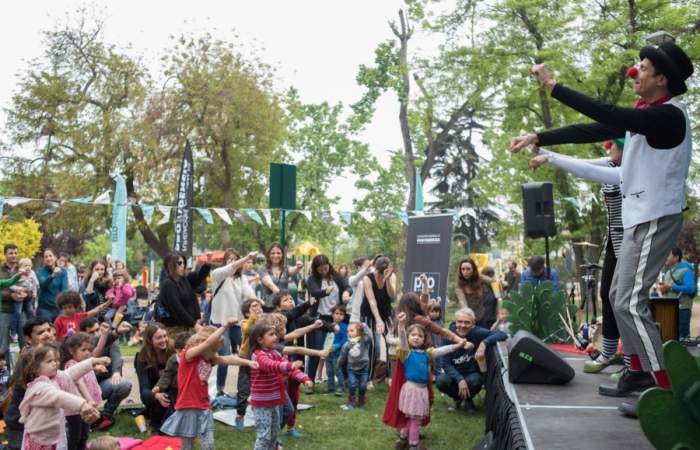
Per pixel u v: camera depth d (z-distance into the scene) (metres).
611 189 5.16
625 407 4.18
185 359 5.97
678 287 10.47
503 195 23.08
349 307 10.12
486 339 7.91
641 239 3.84
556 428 3.87
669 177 3.79
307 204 36.72
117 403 7.51
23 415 5.21
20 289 9.33
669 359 2.83
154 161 29.02
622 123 3.66
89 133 30.17
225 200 30.70
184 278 7.91
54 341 6.41
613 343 5.74
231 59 30.30
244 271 9.33
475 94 22.05
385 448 6.97
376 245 37.88
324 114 37.66
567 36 19.73
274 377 6.07
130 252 47.75
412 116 24.00
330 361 9.57
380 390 9.74
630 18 18.98
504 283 14.70
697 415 2.80
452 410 8.59
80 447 6.11
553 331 8.77
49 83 31.39
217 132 29.47
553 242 21.80
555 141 4.28
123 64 31.36
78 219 30.02
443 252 9.95
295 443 7.11
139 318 15.98
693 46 18.09
